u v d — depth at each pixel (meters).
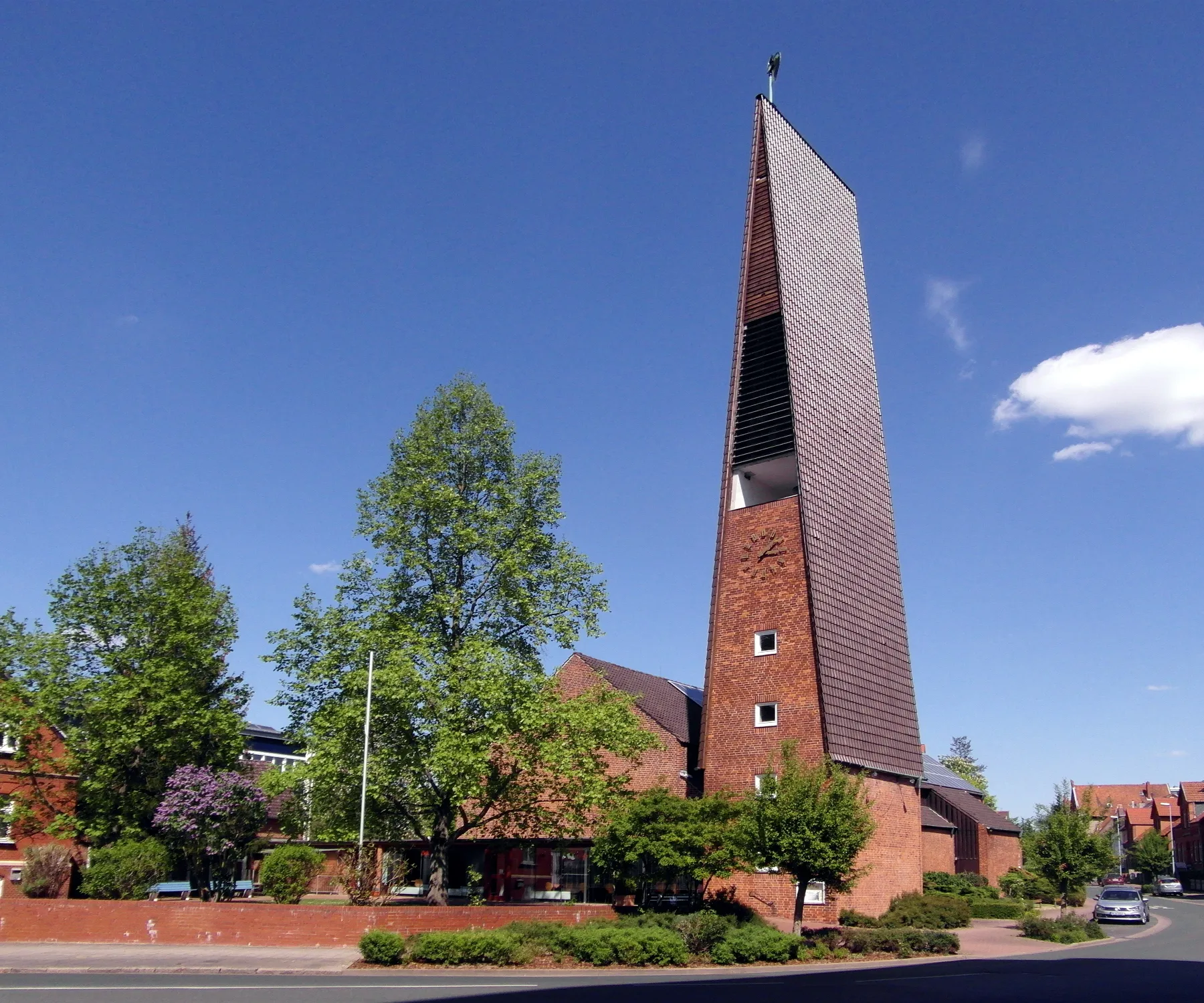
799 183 43.62
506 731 27.05
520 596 29.44
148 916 25.41
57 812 33.47
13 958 22.44
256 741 54.91
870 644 39.28
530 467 31.38
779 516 37.69
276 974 20.56
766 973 22.25
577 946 23.55
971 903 45.12
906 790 40.12
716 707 37.28
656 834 28.39
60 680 33.28
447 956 22.34
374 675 26.86
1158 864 103.62
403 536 29.83
